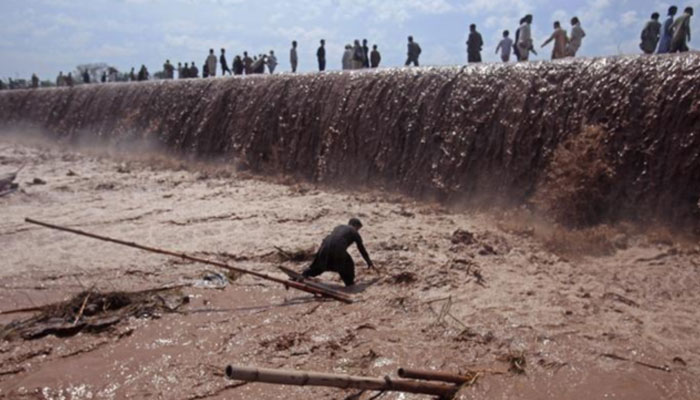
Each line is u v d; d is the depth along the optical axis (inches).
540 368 225.0
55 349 247.8
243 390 212.4
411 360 233.1
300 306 293.9
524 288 309.3
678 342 243.3
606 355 233.5
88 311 281.6
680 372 219.0
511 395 205.9
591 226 414.9
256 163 751.7
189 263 366.3
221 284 326.6
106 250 392.8
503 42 672.4
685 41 492.7
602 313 275.0
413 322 270.4
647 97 433.4
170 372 226.2
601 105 456.4
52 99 1264.8
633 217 410.0
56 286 325.4
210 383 217.2
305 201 556.7
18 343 251.8
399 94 632.4
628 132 433.1
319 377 173.8
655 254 358.0
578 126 464.8
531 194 479.8
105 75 1507.1
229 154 799.7
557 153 451.8
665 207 400.8
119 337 258.8
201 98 910.4
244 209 517.3
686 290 302.2
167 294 304.7
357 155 642.8
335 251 313.3
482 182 518.9
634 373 219.6
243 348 246.5
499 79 547.5
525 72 527.8
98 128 1092.5
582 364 227.6
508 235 418.3
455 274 333.1
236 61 1079.6
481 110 547.5
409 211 510.3
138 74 1306.6
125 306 291.0
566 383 214.2
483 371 222.4
